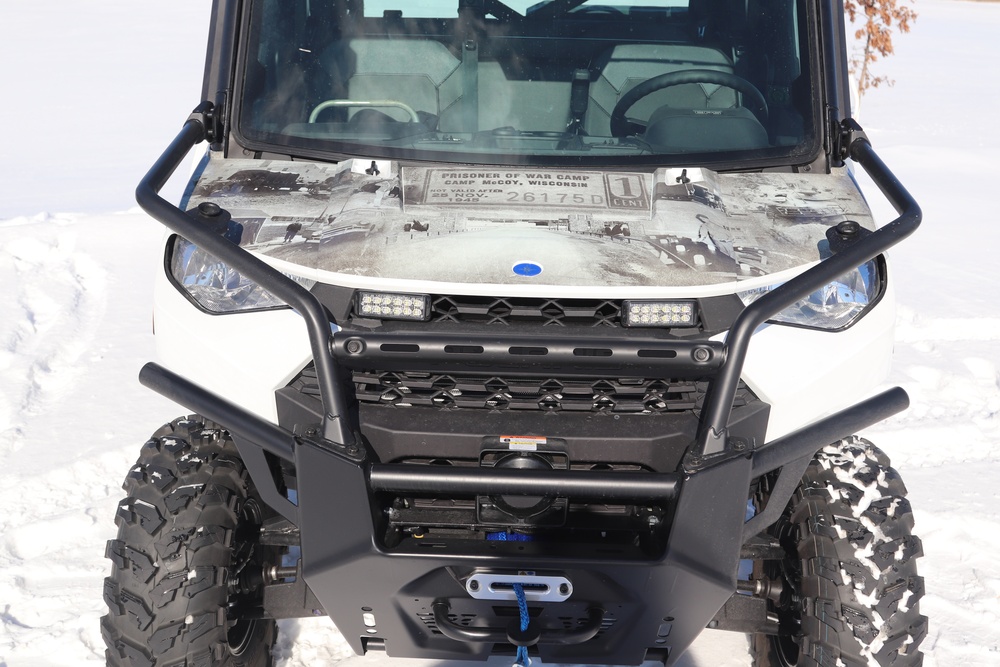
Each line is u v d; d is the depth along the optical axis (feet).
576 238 8.89
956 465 16.31
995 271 26.18
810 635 9.29
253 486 9.61
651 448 8.43
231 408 8.41
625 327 8.48
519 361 8.21
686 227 9.16
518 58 10.71
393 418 8.48
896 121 51.85
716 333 8.48
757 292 8.64
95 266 24.59
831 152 10.71
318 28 10.78
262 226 9.11
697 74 10.80
